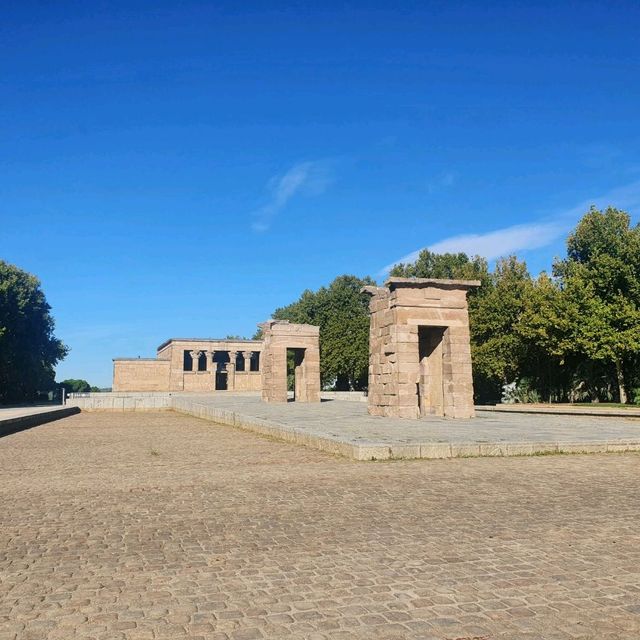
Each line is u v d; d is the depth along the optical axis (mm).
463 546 6715
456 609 4895
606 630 4492
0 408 41000
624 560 6191
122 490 10516
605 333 38812
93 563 6227
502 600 5090
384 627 4547
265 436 20859
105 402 44938
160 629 4531
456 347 25453
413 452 13586
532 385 48438
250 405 36594
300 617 4746
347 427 18734
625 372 42875
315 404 38156
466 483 10555
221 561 6246
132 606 5004
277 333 42844
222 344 76438
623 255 41500
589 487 10180
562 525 7641
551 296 43469
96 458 15227
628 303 39875
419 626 4566
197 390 74750
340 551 6562
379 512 8430
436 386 26828
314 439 16266
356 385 67312
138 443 19281
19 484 11266
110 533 7488
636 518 8000
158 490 10461
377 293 26984
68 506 9195
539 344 42781
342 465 12797
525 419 23766
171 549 6727
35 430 25531
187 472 12539
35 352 61031
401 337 24750
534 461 13203
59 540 7176
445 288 25719
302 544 6863
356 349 61250
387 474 11555
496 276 53281
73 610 4926
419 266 62594
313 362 43500
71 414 40000
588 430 17797
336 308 66688
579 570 5875
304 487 10406
